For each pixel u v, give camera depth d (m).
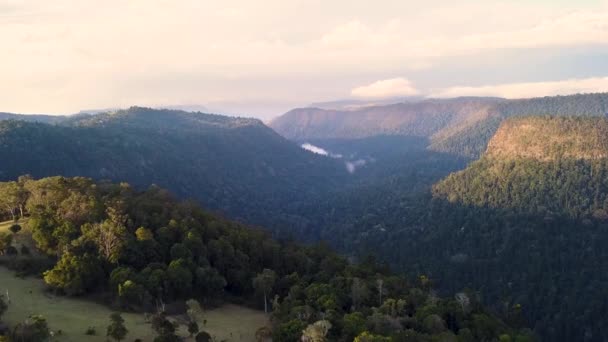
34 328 69.81
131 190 137.00
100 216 109.88
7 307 81.44
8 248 103.62
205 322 86.94
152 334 79.56
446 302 100.75
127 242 100.00
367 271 114.88
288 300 94.44
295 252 124.00
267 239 130.88
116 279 90.81
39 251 105.69
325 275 108.88
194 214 126.62
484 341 88.88
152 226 113.00
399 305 91.06
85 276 92.31
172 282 94.31
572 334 154.62
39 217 106.81
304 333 72.69
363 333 72.19
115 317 74.75
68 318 82.69
